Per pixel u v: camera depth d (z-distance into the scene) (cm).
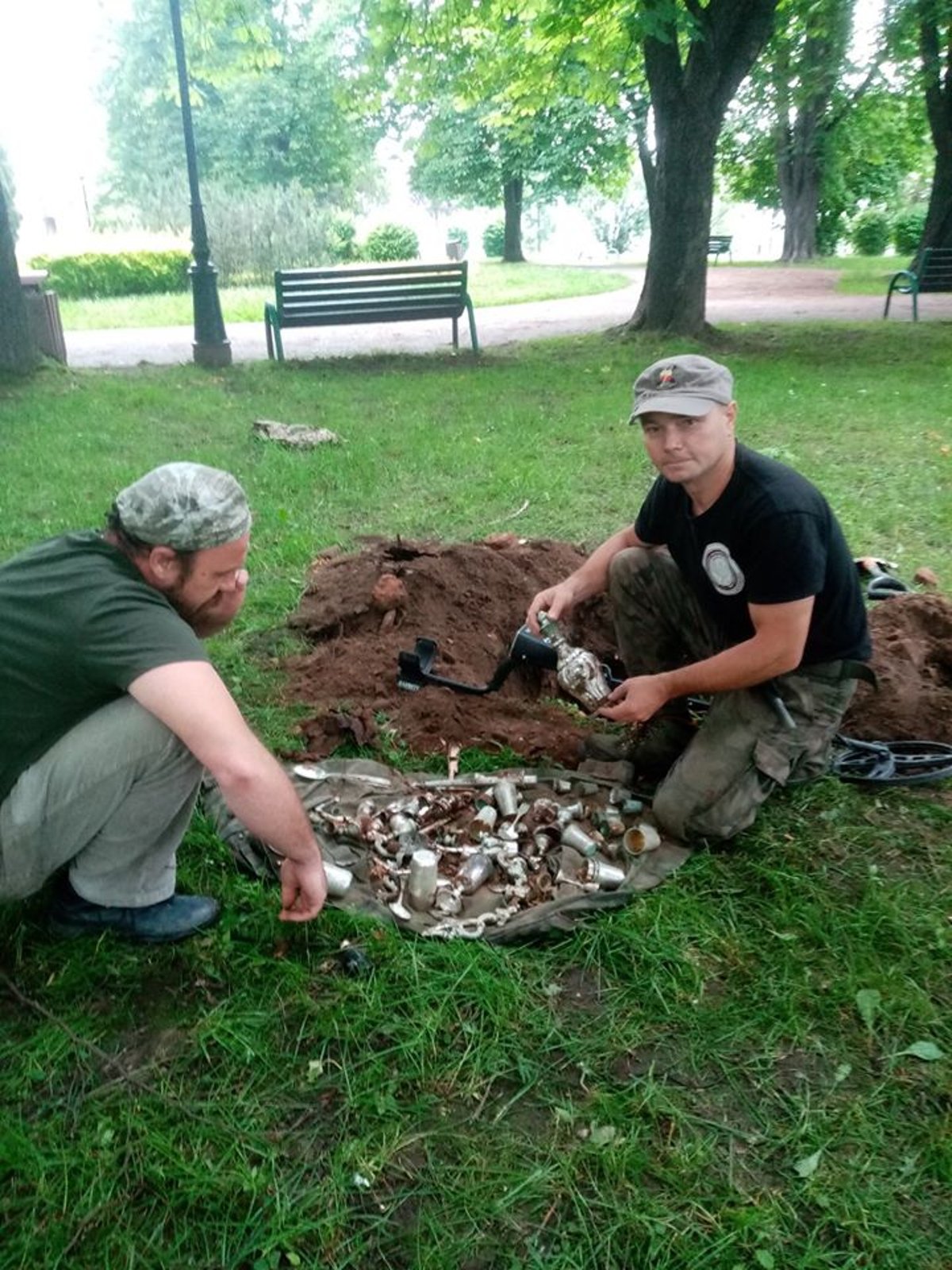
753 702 280
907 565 492
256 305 1856
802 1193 190
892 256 3219
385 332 1486
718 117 1151
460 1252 178
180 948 239
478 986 230
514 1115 205
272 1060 214
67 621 197
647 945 246
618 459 670
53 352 1045
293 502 578
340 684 364
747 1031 226
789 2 1582
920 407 818
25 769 208
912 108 2567
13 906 248
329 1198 186
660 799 283
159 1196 185
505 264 3053
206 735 192
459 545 447
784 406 822
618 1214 184
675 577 321
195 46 1406
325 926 246
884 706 351
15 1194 184
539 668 387
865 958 247
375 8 1266
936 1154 198
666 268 1209
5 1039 216
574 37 1297
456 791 306
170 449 700
